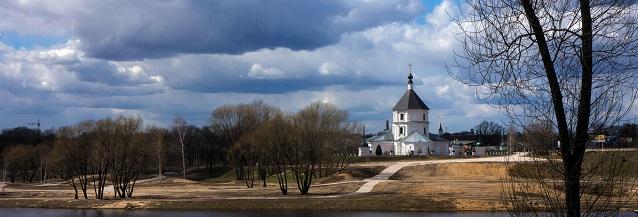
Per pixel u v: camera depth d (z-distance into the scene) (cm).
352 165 13588
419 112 19000
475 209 7188
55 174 16825
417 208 7400
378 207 7594
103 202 8962
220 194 9650
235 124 16500
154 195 9844
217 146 18112
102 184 9762
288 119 11344
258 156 11844
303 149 9588
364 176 12025
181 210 8056
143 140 10175
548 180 1228
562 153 1188
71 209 8606
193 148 19188
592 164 1198
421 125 19025
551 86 1190
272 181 12975
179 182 13475
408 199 7756
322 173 12600
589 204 1197
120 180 9769
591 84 1172
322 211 7569
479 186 9306
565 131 1182
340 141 12281
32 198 9738
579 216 1170
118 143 9744
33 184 14238
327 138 11431
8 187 12925
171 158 18538
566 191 1183
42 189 12238
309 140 9600
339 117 12156
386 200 7800
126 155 9856
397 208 7488
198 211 7894
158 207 8356
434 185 9569
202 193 10000
